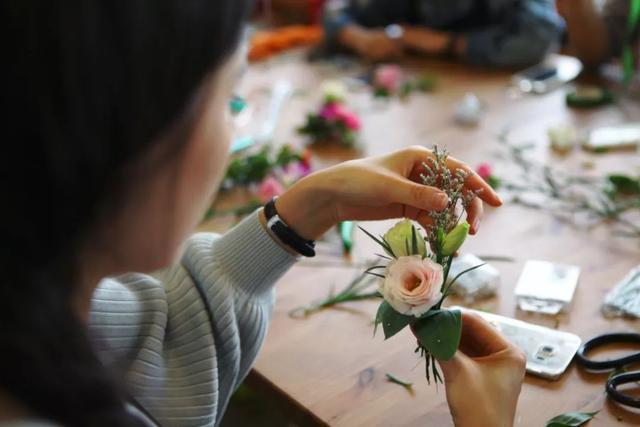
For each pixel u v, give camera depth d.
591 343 0.78
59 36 0.40
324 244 0.99
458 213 0.75
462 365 0.66
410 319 0.65
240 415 1.12
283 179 1.13
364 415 0.73
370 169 0.71
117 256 0.50
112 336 0.71
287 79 1.57
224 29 0.45
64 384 0.44
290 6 2.25
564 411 0.71
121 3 0.41
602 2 1.57
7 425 0.44
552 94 1.38
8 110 0.41
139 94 0.43
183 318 0.75
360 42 1.67
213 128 0.51
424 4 1.72
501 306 0.85
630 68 1.36
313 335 0.84
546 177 1.04
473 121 1.29
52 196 0.43
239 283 0.77
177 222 0.51
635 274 0.87
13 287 0.43
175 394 0.73
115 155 0.44
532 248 0.94
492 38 1.55
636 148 1.16
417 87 1.47
